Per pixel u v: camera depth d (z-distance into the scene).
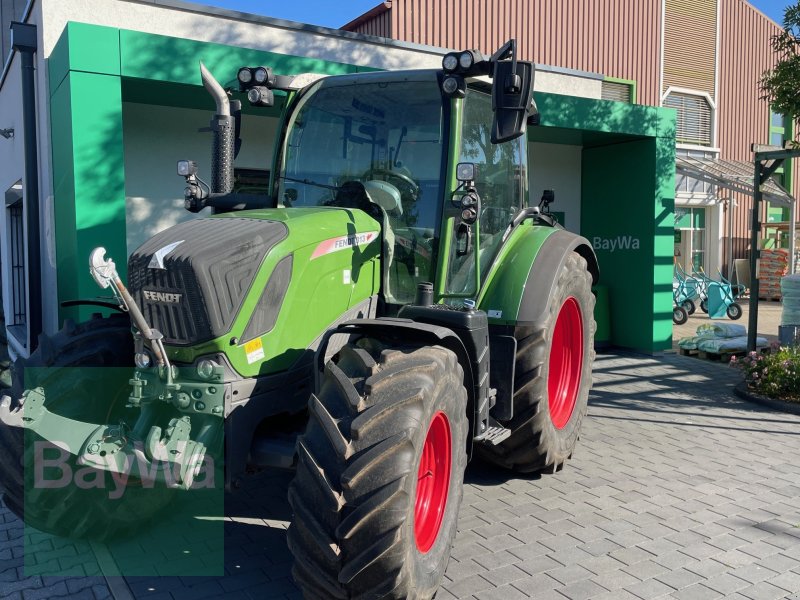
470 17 14.09
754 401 7.13
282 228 3.35
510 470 5.12
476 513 4.35
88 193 6.11
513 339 4.31
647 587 3.48
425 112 4.03
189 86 6.65
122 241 6.27
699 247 18.53
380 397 2.88
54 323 7.38
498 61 3.46
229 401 3.05
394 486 2.71
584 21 15.73
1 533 3.98
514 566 3.67
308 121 4.31
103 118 6.14
